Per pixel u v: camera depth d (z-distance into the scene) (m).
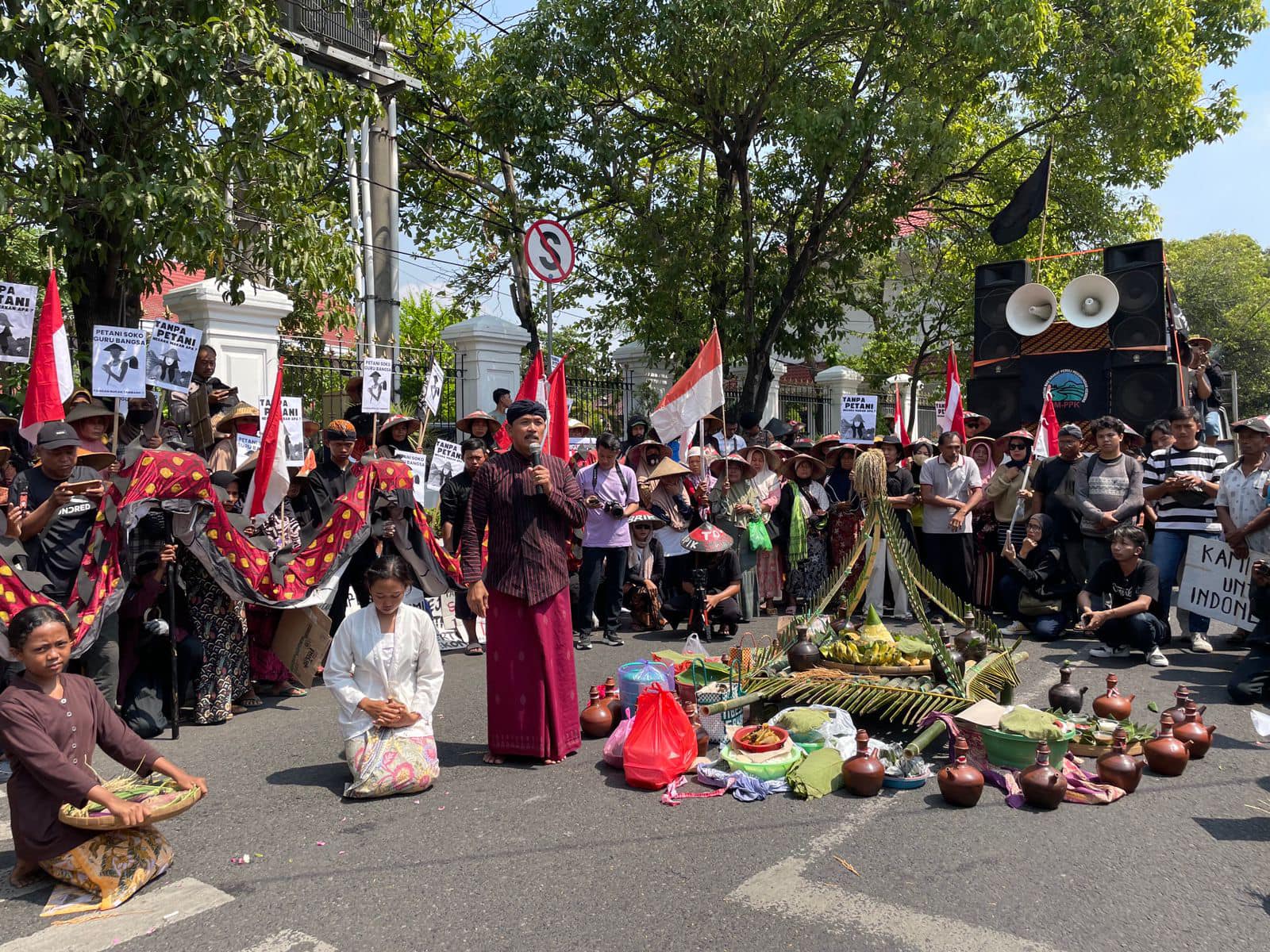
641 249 15.34
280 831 4.47
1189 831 4.38
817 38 14.95
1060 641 8.53
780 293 16.02
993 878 3.91
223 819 4.64
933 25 13.50
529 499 5.46
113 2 8.12
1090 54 14.62
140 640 6.10
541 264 9.02
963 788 4.66
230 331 10.16
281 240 9.53
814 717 5.36
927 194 16.55
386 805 4.81
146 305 16.41
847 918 3.58
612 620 8.79
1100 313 11.34
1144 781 5.05
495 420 9.59
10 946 3.46
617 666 7.89
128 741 4.13
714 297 15.52
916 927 3.51
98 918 3.65
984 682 5.70
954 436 9.16
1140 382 11.33
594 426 15.14
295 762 5.50
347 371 11.75
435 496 11.91
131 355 6.23
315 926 3.58
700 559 8.70
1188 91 14.97
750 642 6.31
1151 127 15.16
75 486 5.41
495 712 5.49
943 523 9.20
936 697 5.34
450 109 18.45
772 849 4.21
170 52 8.05
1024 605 8.76
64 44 7.55
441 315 24.41
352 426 7.54
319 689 7.26
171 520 6.03
